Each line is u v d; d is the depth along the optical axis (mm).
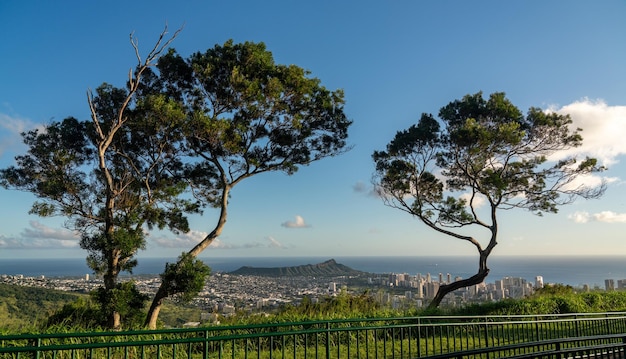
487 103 19609
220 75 15492
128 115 15539
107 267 13914
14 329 9547
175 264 13844
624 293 20844
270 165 16766
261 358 9938
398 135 21062
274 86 14922
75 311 12523
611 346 6723
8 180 15625
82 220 16047
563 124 19062
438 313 14875
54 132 15977
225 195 16422
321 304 15242
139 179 16578
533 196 20094
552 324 14375
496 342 11984
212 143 15164
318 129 17250
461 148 19641
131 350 9250
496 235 20344
